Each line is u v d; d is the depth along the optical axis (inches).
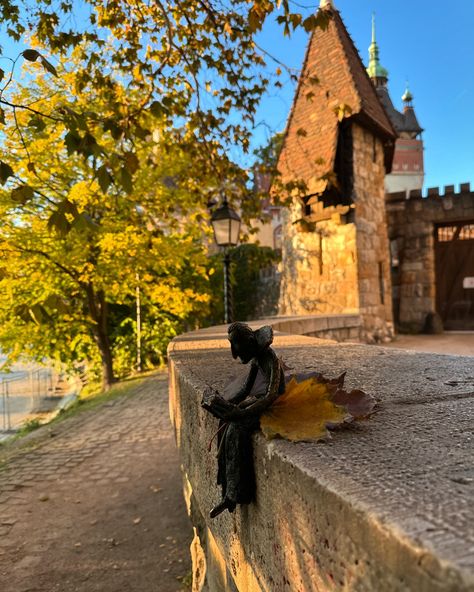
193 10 244.8
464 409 70.5
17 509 231.6
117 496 243.6
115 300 601.0
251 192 316.2
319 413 58.9
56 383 1089.4
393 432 58.2
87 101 382.9
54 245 460.1
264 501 55.9
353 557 35.8
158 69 241.6
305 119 585.0
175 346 180.1
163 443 321.7
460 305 676.1
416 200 683.4
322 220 551.5
